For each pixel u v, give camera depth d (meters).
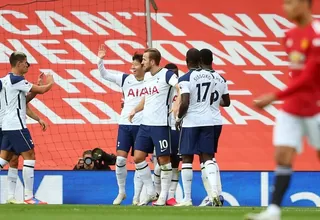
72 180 43.81
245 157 47.91
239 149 48.00
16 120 39.59
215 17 49.72
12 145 40.03
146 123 38.28
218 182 38.28
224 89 37.34
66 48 49.66
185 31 49.59
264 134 48.34
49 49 49.66
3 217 24.42
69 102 49.09
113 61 49.75
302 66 19.17
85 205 38.22
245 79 49.16
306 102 18.95
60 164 48.25
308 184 44.00
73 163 48.28
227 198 43.72
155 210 30.61
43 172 43.78
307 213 29.48
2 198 44.03
